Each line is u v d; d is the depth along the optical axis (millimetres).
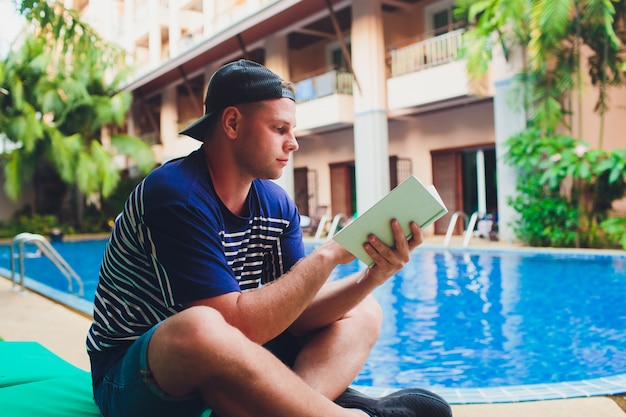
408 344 3639
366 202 11109
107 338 1204
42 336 3160
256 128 1165
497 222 10008
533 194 8188
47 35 3357
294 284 1117
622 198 7855
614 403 1900
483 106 10625
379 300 5148
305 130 12570
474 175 11234
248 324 1077
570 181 8258
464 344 3592
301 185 14703
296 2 10625
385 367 3154
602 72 8008
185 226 1088
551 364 3082
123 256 1158
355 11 11141
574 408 1850
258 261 1323
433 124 11531
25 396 1437
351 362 1292
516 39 8680
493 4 7980
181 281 1078
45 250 5547
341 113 11430
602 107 8047
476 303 4871
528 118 8648
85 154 16719
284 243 1374
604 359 3129
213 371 928
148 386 994
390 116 11195
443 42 9969
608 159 7484
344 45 11117
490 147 10719
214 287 1078
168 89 17422
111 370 1144
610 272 6113
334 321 1338
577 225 7785
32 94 16453
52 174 20094
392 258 1195
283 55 12766
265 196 1319
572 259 7020
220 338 925
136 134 19906
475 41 8336
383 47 11086
